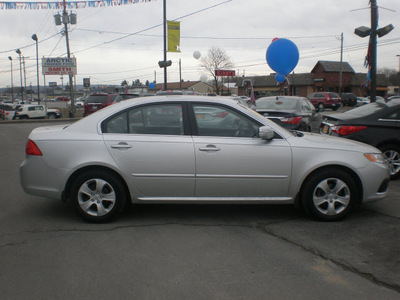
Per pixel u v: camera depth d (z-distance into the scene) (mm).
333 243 3885
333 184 4465
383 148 6531
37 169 4344
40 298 2840
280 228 4316
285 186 4422
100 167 4352
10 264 3395
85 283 3062
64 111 36562
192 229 4293
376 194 4531
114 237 4039
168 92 15008
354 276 3201
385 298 2867
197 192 4398
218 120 4480
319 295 2900
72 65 28906
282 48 11008
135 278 3152
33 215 4742
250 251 3697
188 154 4297
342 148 4461
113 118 4441
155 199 4410
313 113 10203
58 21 28766
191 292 2934
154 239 3990
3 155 9477
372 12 11195
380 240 3961
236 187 4391
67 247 3770
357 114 6922
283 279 3145
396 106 6562
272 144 4371
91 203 4383
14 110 29453
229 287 3012
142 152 4293
